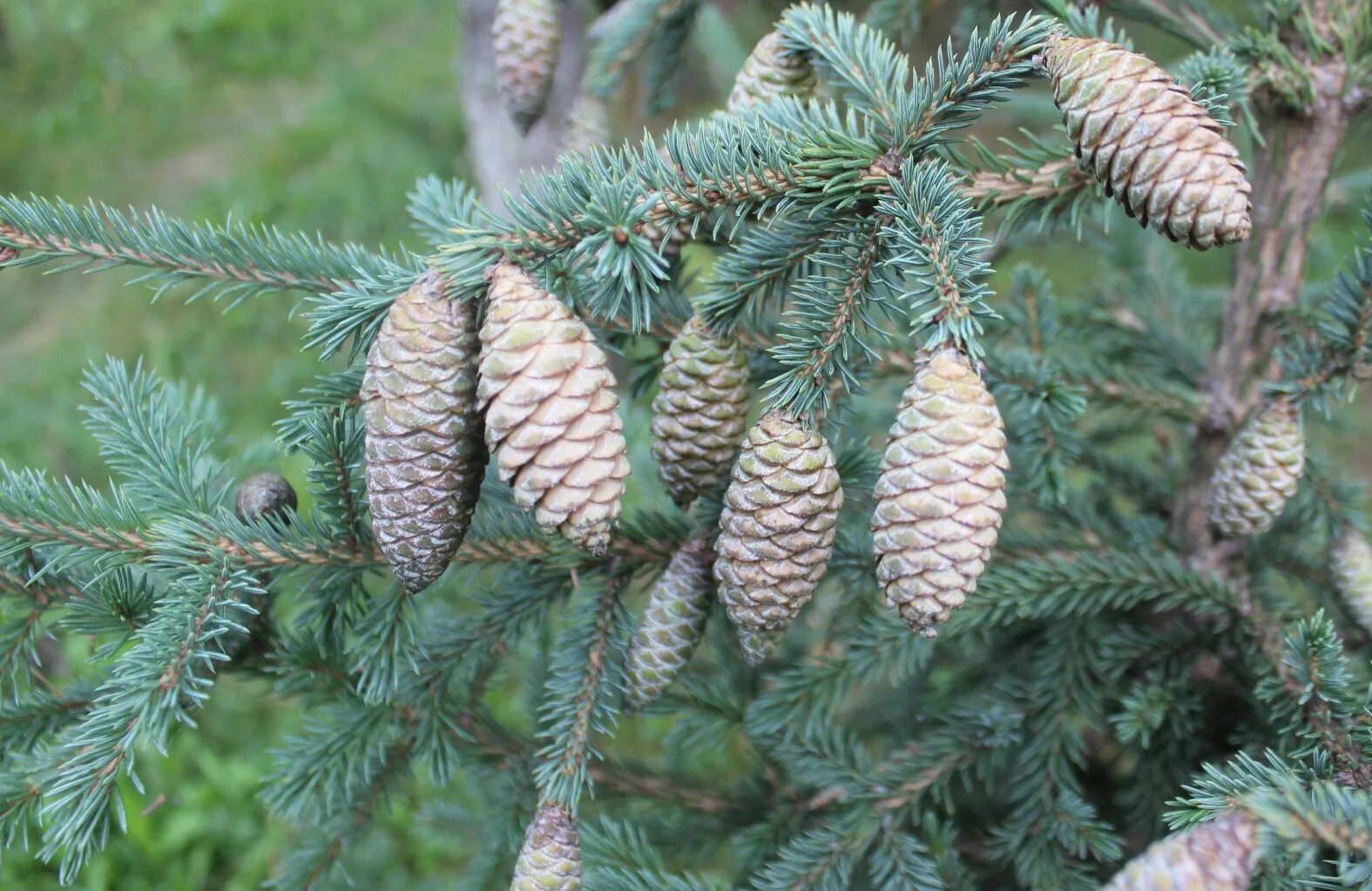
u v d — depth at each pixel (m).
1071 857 0.67
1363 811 0.50
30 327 2.34
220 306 2.25
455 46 3.04
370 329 0.57
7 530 0.59
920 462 0.52
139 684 0.55
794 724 0.67
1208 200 0.51
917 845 0.65
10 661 0.61
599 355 0.53
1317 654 0.58
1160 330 0.79
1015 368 0.67
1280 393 0.63
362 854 1.07
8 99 3.17
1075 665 0.69
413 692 0.64
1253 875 0.53
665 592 0.59
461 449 0.54
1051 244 0.86
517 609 0.64
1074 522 0.73
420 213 0.64
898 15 0.74
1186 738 0.69
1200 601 0.67
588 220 0.54
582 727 0.60
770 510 0.54
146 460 0.62
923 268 0.55
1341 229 0.93
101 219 0.61
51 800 0.56
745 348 0.65
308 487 0.58
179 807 1.29
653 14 0.74
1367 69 0.66
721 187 0.56
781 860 0.68
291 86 3.26
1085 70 0.53
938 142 0.58
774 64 0.62
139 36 3.46
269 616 0.65
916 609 0.52
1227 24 0.69
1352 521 0.69
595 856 0.65
